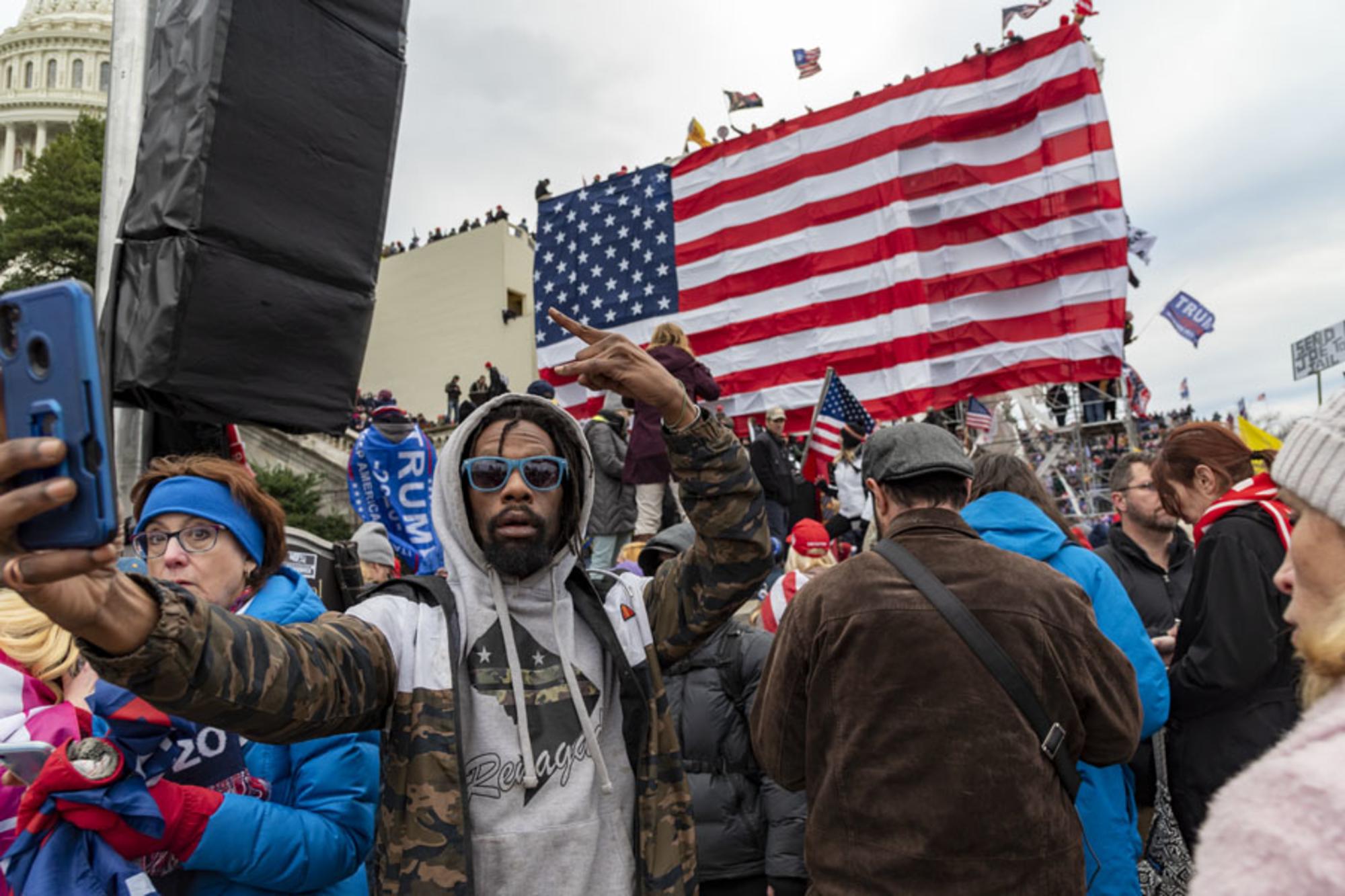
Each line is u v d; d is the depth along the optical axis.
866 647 1.92
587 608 1.74
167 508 1.88
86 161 29.22
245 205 2.76
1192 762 2.49
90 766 1.54
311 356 2.97
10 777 1.83
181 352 2.60
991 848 1.74
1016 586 1.93
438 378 30.62
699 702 2.81
